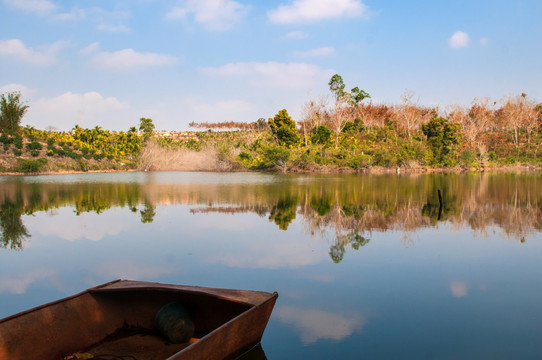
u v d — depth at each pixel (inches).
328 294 262.5
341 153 1713.8
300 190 898.7
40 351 179.2
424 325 218.8
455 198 757.3
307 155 1672.0
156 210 602.9
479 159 1909.4
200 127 3587.6
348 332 210.2
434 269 315.9
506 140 2464.3
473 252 366.3
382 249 374.6
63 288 277.1
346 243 396.8
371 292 265.9
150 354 187.8
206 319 207.0
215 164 1747.0
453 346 196.4
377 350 191.9
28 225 487.5
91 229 464.1
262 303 187.3
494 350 192.4
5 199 732.0
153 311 213.8
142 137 2367.1
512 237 427.2
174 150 1879.9
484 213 583.5
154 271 310.0
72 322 193.5
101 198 746.2
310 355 187.3
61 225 487.5
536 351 191.5
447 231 455.5
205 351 157.9
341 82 2071.9
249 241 403.5
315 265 323.9
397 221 515.8
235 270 311.3
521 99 2551.7
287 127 2031.3
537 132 2583.7
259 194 813.2
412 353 189.5
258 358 184.1
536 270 313.9
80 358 184.4
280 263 329.4
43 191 866.1
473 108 2758.4
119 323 211.9
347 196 784.3
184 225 486.6
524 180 1214.9
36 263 333.4
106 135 2134.6
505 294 263.9
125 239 413.7
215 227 474.0
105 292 208.5
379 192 857.5
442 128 1861.5
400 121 2534.5
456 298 257.0
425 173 1600.6
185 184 1054.4
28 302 252.5
